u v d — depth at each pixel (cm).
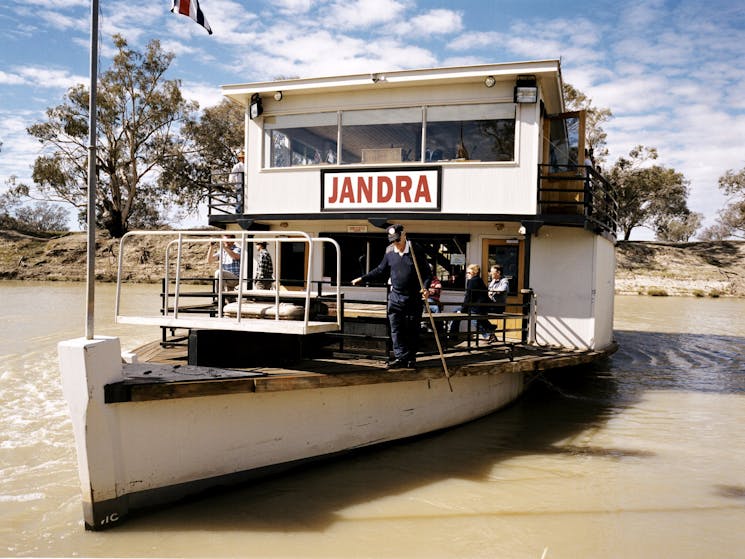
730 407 962
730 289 3853
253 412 592
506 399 947
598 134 4216
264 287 894
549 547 489
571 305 1038
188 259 3844
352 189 1057
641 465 686
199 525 513
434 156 1036
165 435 529
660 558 473
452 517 542
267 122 1128
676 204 6150
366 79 1028
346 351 729
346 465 669
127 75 3972
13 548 461
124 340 1455
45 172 3959
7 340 1403
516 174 988
